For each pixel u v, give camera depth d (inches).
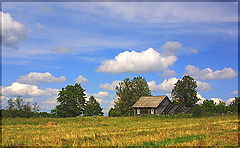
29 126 1590.8
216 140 841.5
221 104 3905.0
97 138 944.3
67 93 3440.0
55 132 1197.7
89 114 3878.0
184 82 4109.3
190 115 2637.8
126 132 1140.5
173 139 880.9
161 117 2598.4
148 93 4382.4
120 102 4195.4
